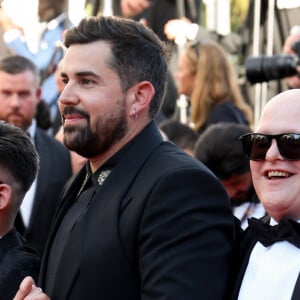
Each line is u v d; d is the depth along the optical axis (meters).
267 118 3.03
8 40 7.41
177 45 7.46
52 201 5.29
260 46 7.04
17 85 5.61
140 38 3.28
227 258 3.08
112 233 3.07
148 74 3.26
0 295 3.37
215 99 6.24
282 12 6.94
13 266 3.41
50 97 7.19
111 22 3.27
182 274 2.98
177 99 6.96
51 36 7.48
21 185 3.63
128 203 3.11
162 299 2.94
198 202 3.08
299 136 2.95
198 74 6.31
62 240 3.25
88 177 3.32
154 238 3.02
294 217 2.99
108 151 3.25
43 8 7.55
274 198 2.98
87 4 7.68
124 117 3.22
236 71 7.34
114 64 3.21
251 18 7.37
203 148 4.44
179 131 5.45
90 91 3.19
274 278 2.88
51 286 3.19
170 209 3.04
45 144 5.47
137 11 7.51
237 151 4.38
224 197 3.14
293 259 2.88
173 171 3.09
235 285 2.99
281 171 2.98
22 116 5.60
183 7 7.64
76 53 3.22
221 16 7.65
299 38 5.69
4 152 3.57
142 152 3.22
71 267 3.11
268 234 2.97
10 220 3.60
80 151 3.22
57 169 5.37
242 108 6.29
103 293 3.04
